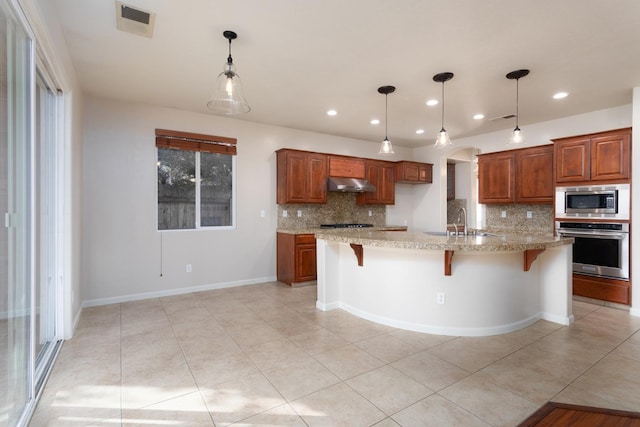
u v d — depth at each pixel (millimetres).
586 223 4039
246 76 3375
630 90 3691
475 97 3934
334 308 3828
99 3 2217
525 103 4133
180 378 2264
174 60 3035
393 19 2381
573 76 3330
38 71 2350
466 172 7203
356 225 6016
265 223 5223
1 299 1578
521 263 3236
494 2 2174
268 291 4633
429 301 3096
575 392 2078
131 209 4172
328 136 5879
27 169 1902
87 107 3893
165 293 4402
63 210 2889
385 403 1971
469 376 2281
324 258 3758
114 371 2354
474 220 7066
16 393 1767
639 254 3586
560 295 3338
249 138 5051
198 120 4617
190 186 4664
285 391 2104
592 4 2182
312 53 2889
